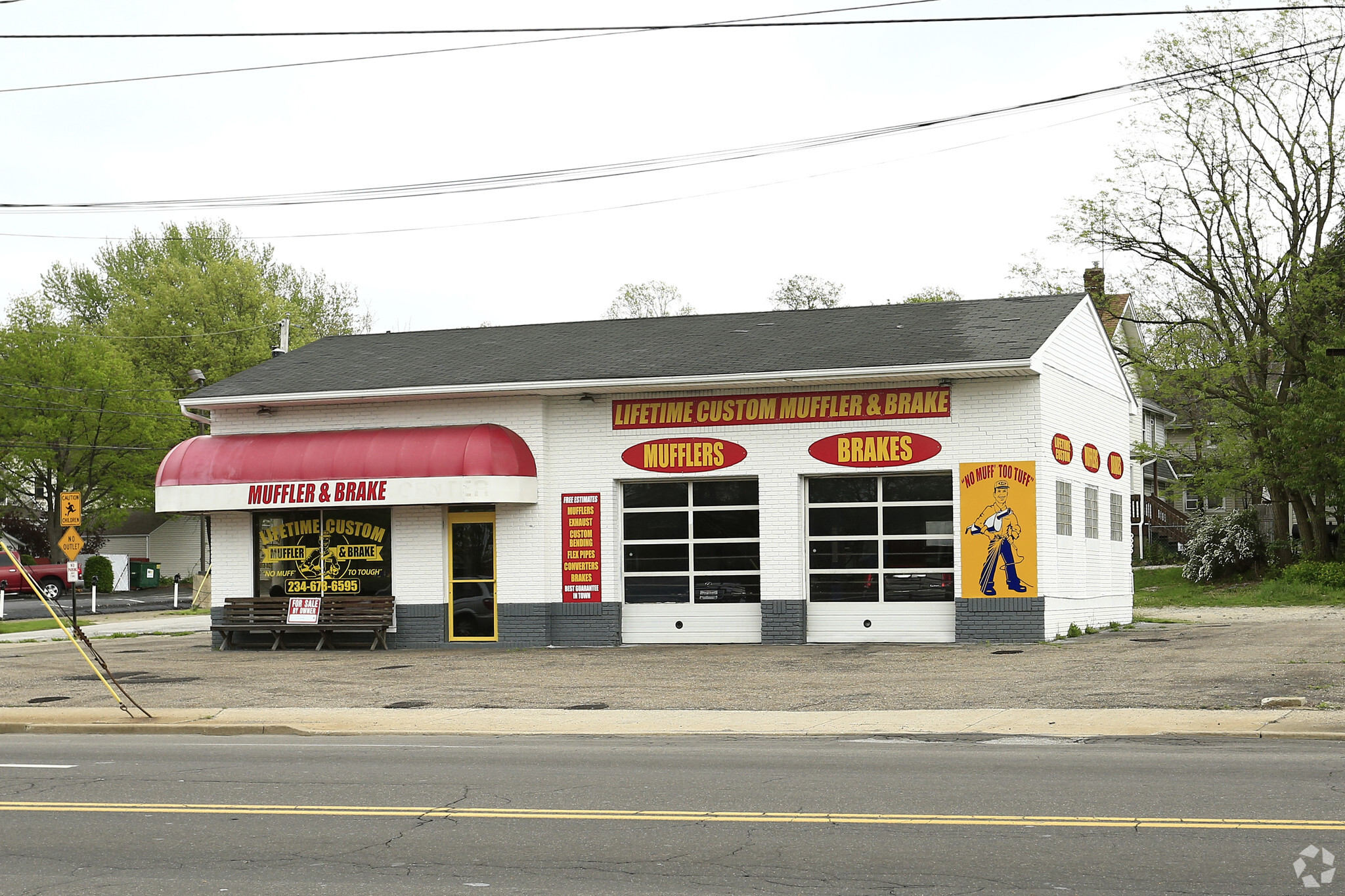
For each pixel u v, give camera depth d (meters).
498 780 11.20
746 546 24.39
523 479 24.59
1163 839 8.14
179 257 73.38
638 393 24.72
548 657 22.91
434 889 7.36
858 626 23.78
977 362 22.02
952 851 7.98
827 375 22.84
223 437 26.41
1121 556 29.06
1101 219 40.97
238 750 13.90
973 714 15.08
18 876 7.95
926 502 23.53
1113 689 16.42
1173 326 42.38
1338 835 8.16
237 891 7.46
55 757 13.43
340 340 31.16
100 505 62.53
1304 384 38.66
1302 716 13.92
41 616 43.22
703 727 14.83
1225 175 40.00
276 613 25.91
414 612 25.59
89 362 60.19
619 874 7.62
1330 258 39.97
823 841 8.38
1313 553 41.06
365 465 24.73
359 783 11.19
